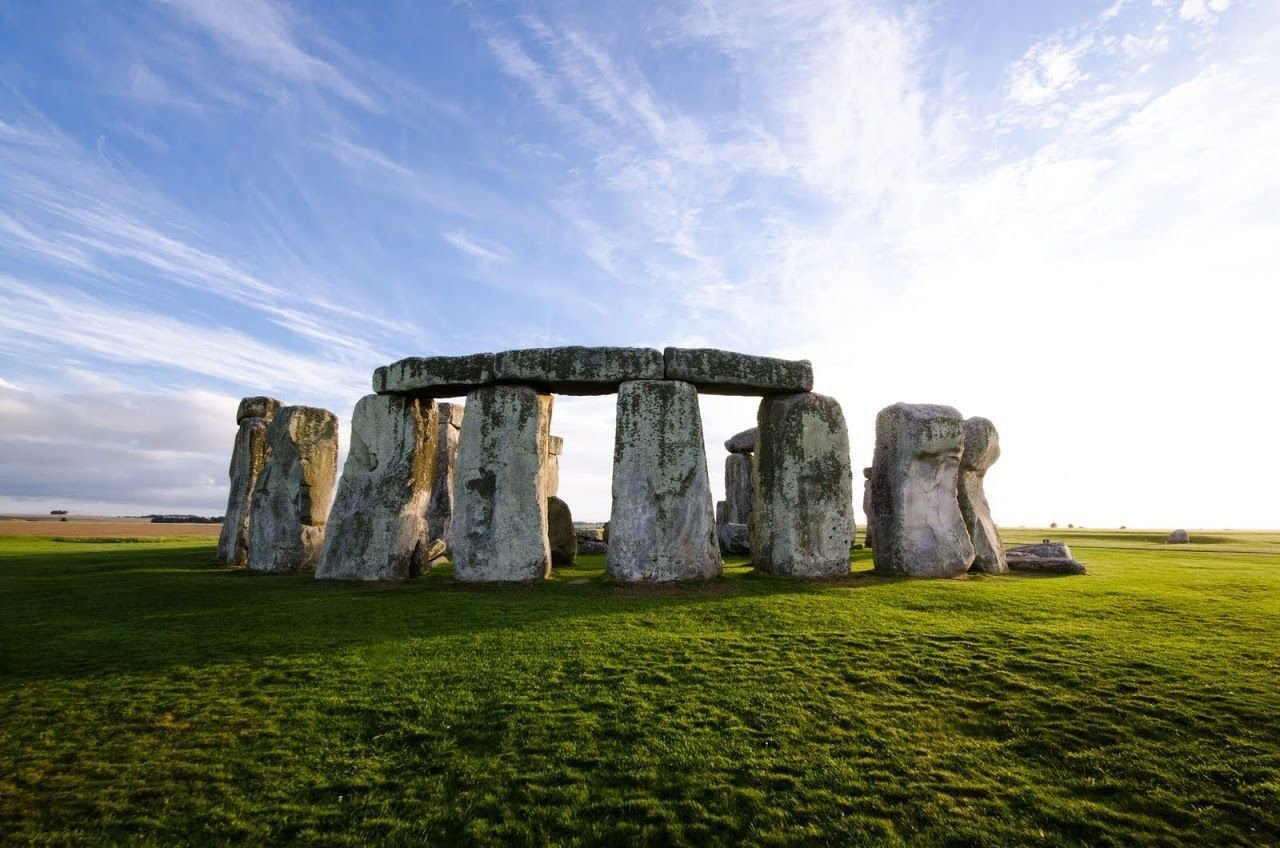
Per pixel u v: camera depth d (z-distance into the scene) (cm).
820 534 1302
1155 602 1004
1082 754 544
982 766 531
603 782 511
